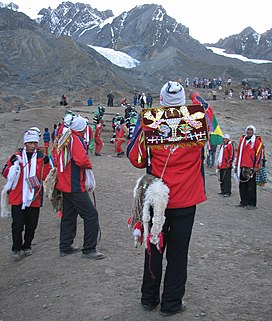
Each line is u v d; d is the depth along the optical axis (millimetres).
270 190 16172
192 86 78062
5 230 9531
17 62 125000
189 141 4641
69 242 6961
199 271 6230
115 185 12836
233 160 12617
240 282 5859
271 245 7820
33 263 6879
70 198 6711
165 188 4562
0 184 14242
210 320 4727
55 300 5430
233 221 9641
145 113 4766
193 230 8523
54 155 6875
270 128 42688
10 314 5328
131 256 6789
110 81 115562
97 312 4996
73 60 122688
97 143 20734
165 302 4816
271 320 4777
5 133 29188
